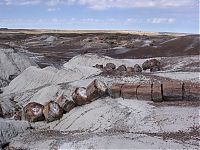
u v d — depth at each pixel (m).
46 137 19.59
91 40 102.69
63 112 23.75
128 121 20.06
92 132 19.22
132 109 21.23
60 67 37.16
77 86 27.03
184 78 28.39
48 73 35.25
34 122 23.88
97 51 75.44
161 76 29.02
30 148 18.28
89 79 28.19
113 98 23.69
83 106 23.66
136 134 17.12
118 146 15.39
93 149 15.54
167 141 15.91
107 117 21.14
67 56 68.69
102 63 45.34
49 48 90.44
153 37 110.38
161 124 18.78
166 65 43.41
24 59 48.00
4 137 20.11
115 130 19.08
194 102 21.95
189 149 14.93
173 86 22.28
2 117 25.98
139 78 27.81
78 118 22.44
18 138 20.31
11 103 29.17
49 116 23.33
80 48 88.38
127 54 64.94
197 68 37.56
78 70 35.00
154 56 59.62
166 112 20.14
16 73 44.62
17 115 25.22
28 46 96.75
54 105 23.48
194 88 22.06
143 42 85.75
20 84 36.56
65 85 27.91
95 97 23.52
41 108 23.89
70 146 16.47
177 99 22.38
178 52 61.12
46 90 28.30
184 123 18.52
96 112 22.05
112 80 27.36
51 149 17.08
